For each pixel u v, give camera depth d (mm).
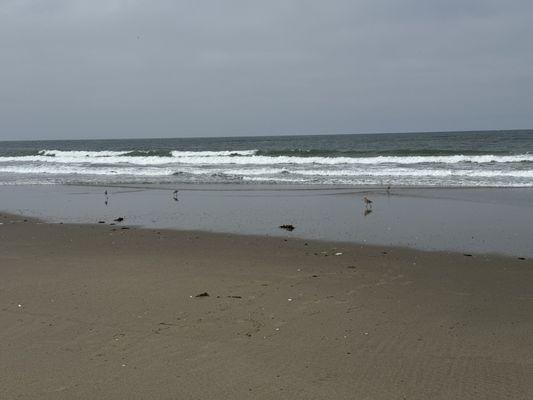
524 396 4645
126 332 6145
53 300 7340
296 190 21250
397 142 74000
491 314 6750
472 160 32938
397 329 6234
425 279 8461
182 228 13594
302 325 6359
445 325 6363
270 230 13133
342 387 4832
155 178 27219
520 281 8305
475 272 8906
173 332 6137
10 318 6637
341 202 17766
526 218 14203
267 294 7602
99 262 9711
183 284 8125
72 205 18250
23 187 24078
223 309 6934
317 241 11695
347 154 40156
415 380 4957
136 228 13656
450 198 18297
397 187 21641
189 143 94750
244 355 5512
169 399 4633
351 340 5902
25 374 5117
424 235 12227
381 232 12672
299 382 4930
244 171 29578
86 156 44969
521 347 5672
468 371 5129
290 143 81812
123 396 4688
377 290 7828
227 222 14414
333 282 8258
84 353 5586
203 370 5176
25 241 11953
